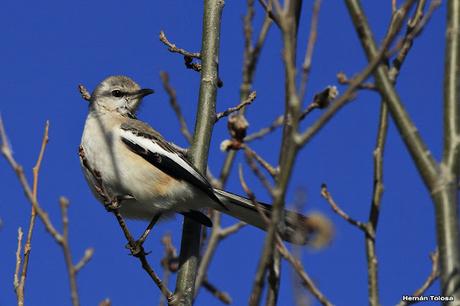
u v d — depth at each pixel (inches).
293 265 326.0
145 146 618.2
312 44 287.7
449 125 323.6
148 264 468.8
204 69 573.3
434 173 313.3
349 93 278.4
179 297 460.1
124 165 617.6
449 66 332.2
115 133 624.7
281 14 295.3
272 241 294.8
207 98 567.8
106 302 373.1
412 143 319.6
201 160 562.3
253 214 584.4
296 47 424.2
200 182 560.1
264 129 504.7
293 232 356.8
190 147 566.6
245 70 537.6
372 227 374.0
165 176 614.2
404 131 322.3
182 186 609.6
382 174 386.0
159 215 633.0
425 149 317.7
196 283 513.7
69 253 320.8
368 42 339.6
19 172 335.0
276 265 370.6
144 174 615.8
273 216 291.6
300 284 319.6
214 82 571.5
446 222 305.6
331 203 379.9
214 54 576.1
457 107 325.7
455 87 328.8
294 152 284.2
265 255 296.4
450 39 335.9
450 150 318.0
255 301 298.0
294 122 283.6
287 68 288.2
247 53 530.6
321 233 349.7
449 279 298.0
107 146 621.6
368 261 365.7
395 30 282.8
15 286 389.7
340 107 278.4
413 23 410.0
